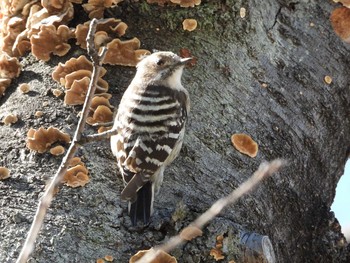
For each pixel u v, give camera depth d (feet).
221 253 20.45
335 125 24.94
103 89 22.68
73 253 20.22
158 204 21.36
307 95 24.23
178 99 22.22
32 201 20.90
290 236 23.41
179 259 20.35
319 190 24.58
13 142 22.03
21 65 23.67
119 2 23.95
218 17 23.79
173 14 23.79
